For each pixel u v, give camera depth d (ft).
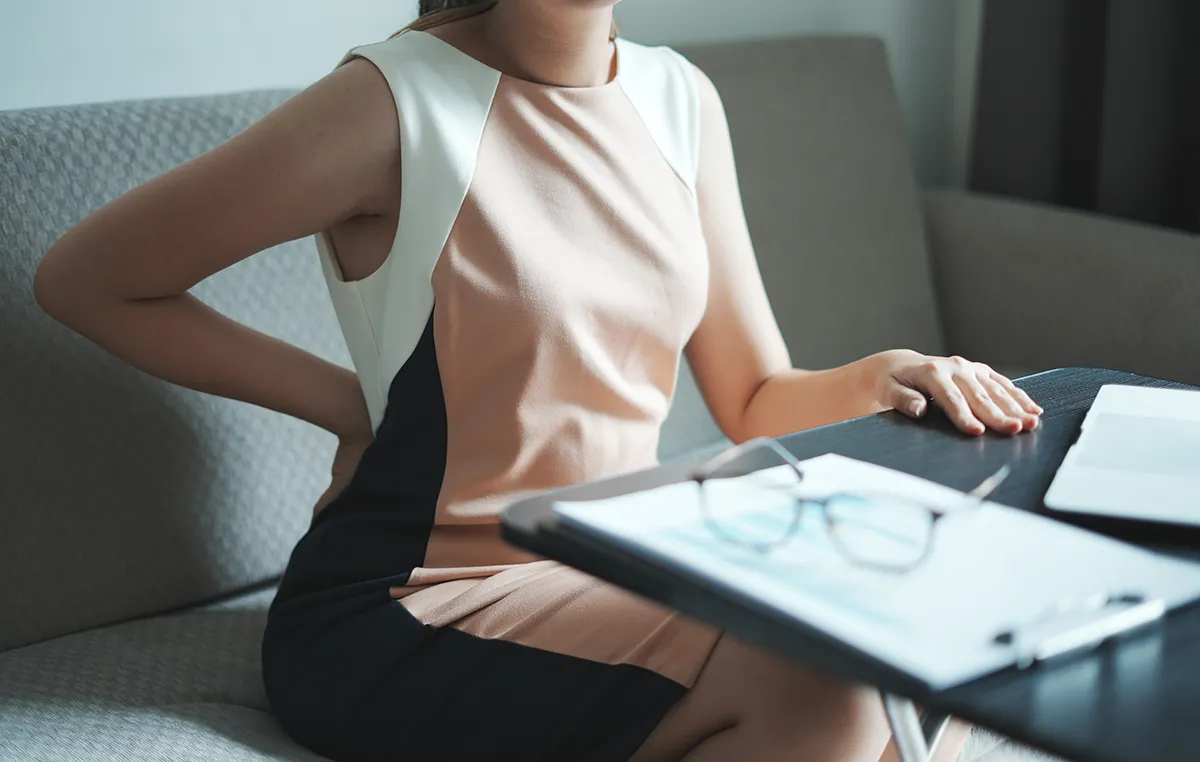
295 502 4.81
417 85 3.80
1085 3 7.60
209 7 5.33
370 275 3.88
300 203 3.65
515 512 2.54
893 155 7.18
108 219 3.69
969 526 2.49
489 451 3.83
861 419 3.38
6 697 3.76
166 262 3.68
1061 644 2.04
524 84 3.95
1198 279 6.28
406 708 3.51
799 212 6.71
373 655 3.58
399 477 3.84
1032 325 7.07
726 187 4.50
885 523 2.49
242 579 4.68
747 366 4.49
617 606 3.35
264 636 3.96
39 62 4.94
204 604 4.67
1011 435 3.22
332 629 3.74
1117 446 3.04
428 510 3.81
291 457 4.80
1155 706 1.91
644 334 4.03
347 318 3.95
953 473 2.93
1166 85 7.32
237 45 5.45
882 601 2.14
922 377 3.49
